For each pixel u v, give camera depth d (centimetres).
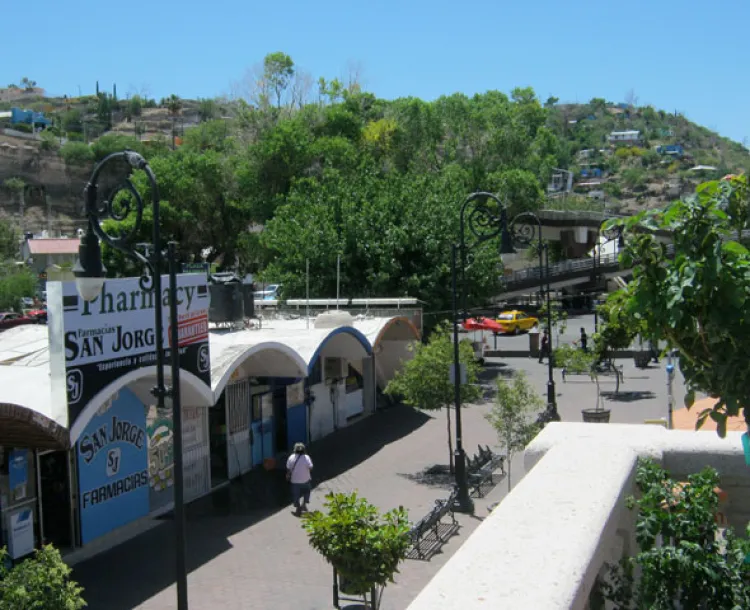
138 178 5128
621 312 393
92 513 1539
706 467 382
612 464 368
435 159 6209
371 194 3556
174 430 891
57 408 1315
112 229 4534
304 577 1334
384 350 3044
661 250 362
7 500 1348
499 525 281
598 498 311
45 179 12169
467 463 2116
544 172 7794
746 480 416
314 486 1942
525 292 6234
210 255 5719
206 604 1221
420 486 1911
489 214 1789
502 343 4641
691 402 365
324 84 7275
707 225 342
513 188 5703
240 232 5550
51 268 1797
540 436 439
